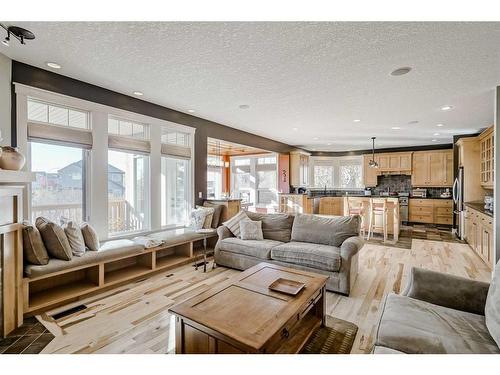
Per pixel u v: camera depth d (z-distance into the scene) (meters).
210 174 9.13
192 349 1.69
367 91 3.54
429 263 4.23
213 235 4.55
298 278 2.32
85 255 2.91
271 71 2.95
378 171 8.94
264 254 3.53
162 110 4.40
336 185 9.95
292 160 8.34
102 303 2.79
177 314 1.71
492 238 3.69
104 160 3.62
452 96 3.71
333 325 2.36
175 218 4.95
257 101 4.04
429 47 2.39
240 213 4.33
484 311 1.73
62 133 3.21
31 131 2.95
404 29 2.12
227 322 1.60
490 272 3.81
